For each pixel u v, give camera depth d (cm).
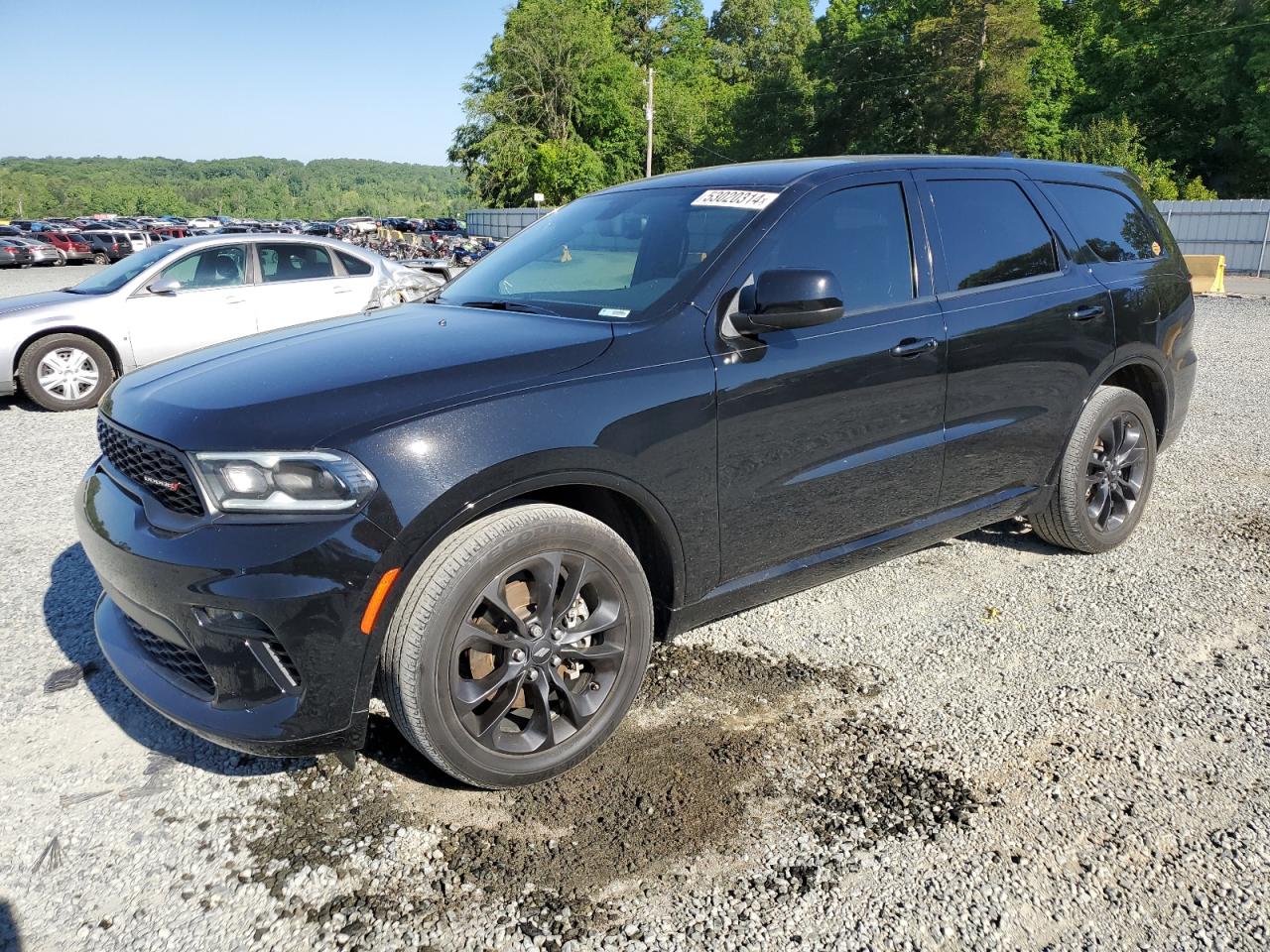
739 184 332
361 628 225
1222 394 822
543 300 320
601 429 252
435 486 227
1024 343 367
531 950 204
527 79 5772
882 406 321
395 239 3031
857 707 306
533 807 254
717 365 279
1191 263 1970
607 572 262
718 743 285
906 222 344
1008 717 299
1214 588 400
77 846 239
